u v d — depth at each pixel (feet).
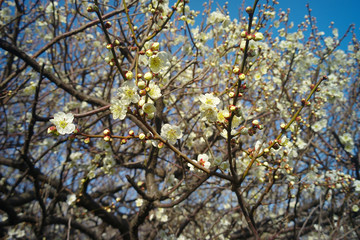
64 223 15.81
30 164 11.15
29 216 15.15
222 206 21.58
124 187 17.49
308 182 11.00
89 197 14.87
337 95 13.88
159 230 13.48
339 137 14.64
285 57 14.48
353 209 13.30
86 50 19.77
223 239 16.96
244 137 15.55
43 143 14.64
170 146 5.86
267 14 10.98
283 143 6.27
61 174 12.85
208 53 11.85
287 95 14.39
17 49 10.37
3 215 17.12
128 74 5.30
